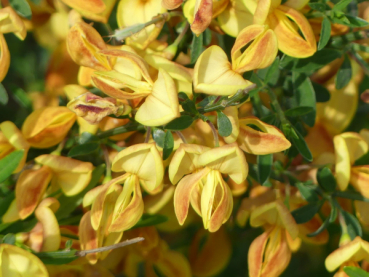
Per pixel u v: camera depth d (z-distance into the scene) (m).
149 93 0.28
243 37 0.28
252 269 0.30
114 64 0.29
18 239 0.28
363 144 0.31
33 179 0.29
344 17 0.30
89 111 0.28
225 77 0.28
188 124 0.28
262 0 0.29
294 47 0.30
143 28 0.30
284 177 0.32
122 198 0.28
